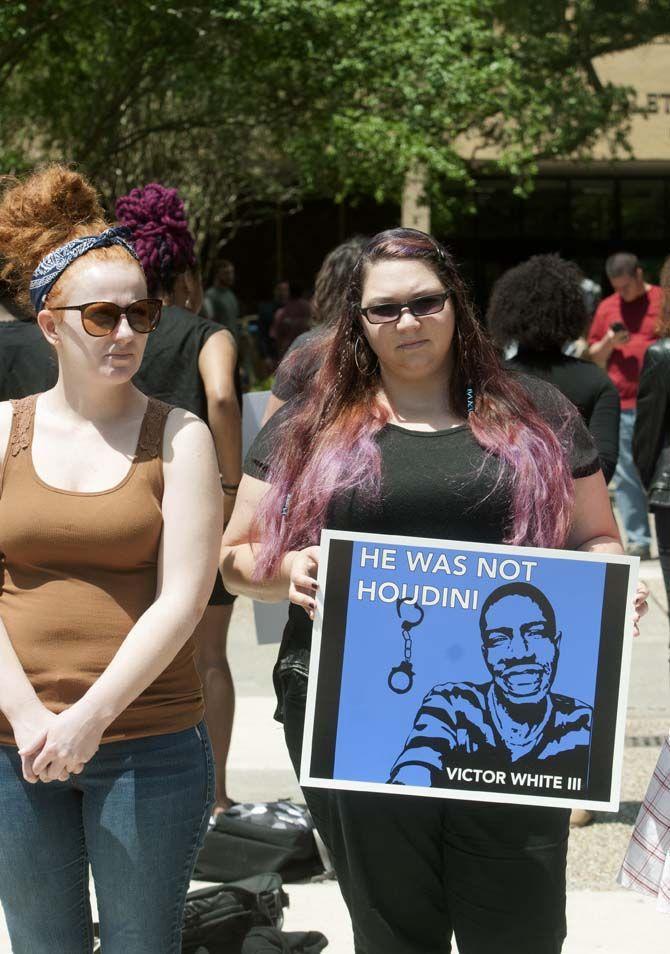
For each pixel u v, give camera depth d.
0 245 3.06
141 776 2.58
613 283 10.26
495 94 13.82
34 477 2.59
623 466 10.04
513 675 2.63
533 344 4.64
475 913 2.68
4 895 2.66
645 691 6.84
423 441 2.70
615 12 14.70
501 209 22.89
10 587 2.62
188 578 2.59
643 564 9.92
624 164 21.42
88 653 2.56
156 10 12.83
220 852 4.37
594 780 2.62
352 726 2.63
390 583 2.64
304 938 3.66
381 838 2.69
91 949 2.73
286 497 2.77
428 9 13.07
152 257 4.16
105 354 2.58
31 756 2.48
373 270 2.71
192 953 3.51
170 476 2.61
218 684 4.60
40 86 14.43
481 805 2.65
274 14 12.65
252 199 20.06
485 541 2.67
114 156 15.89
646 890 3.24
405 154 12.91
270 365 18.88
